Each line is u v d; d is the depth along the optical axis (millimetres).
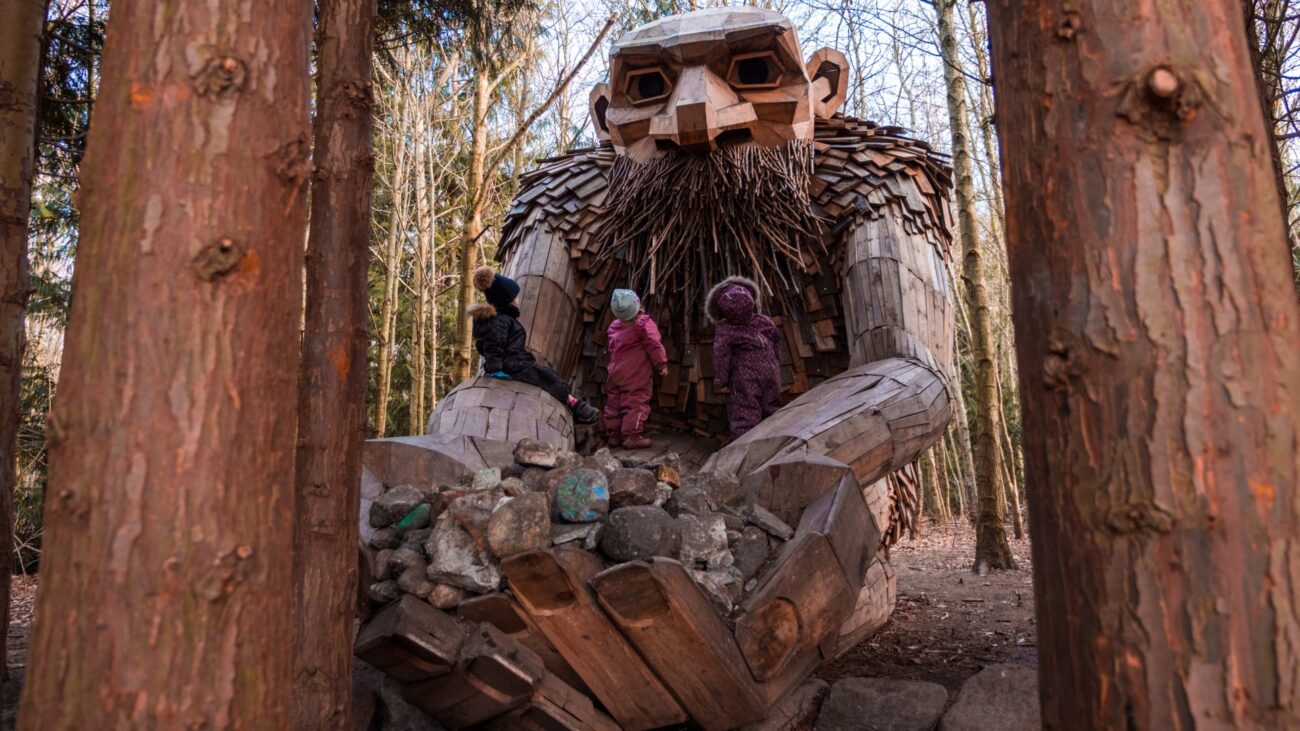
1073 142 1349
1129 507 1232
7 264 2883
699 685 2510
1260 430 1198
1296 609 1161
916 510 4953
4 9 2934
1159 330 1242
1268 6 3736
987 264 21422
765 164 4520
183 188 1346
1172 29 1298
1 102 2895
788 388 4758
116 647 1256
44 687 1261
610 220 4801
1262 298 1234
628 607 2318
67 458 1309
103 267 1333
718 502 2887
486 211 17406
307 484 2318
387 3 4805
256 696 1355
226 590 1320
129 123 1358
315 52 4129
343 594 2303
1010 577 7496
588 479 2607
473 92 16219
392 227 14992
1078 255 1322
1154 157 1284
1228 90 1286
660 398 4949
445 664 2418
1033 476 1409
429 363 19266
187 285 1332
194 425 1314
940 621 5016
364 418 2477
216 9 1400
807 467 2883
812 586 2607
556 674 2627
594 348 4980
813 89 5027
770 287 4676
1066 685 1317
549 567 2322
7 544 2885
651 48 4516
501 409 3994
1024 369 1436
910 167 4781
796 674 2783
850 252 4555
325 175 2527
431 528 2719
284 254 1467
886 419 3430
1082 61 1353
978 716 3053
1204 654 1176
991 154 15508
